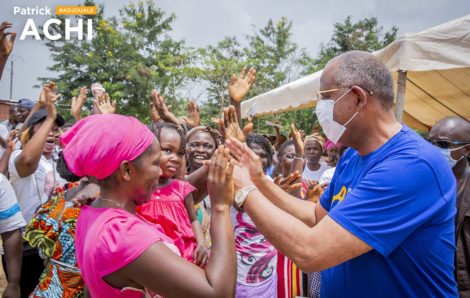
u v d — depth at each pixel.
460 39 3.88
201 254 2.14
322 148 5.17
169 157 2.37
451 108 7.22
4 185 2.71
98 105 3.79
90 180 2.18
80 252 1.42
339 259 1.55
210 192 1.49
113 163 1.35
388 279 1.64
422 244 1.60
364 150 1.78
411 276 1.63
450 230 1.67
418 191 1.54
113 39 22.55
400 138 1.67
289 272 3.19
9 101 21.55
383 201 1.54
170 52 24.48
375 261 1.65
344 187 1.93
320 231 1.56
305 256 1.56
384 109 1.72
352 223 1.53
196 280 1.28
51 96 3.21
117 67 22.53
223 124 2.17
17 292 2.74
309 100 6.63
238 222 3.05
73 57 22.25
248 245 3.02
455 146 2.82
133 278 1.27
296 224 1.60
